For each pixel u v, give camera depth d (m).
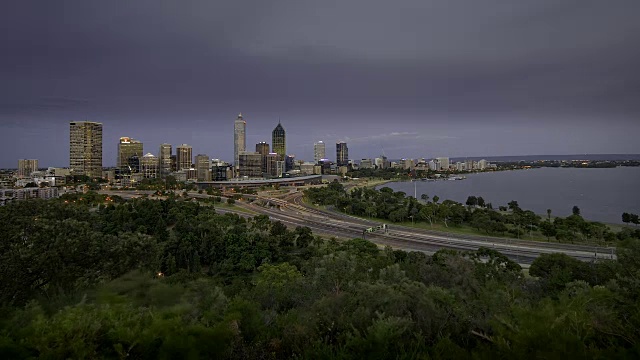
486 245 76.00
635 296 9.53
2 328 8.26
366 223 108.56
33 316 8.91
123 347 7.59
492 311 9.25
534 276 47.28
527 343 6.47
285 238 71.94
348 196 156.12
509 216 99.00
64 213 26.97
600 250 69.56
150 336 7.56
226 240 65.94
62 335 7.14
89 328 7.47
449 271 26.62
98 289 13.45
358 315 8.84
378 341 6.95
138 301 12.15
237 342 8.62
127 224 82.44
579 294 8.88
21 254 17.50
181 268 60.44
